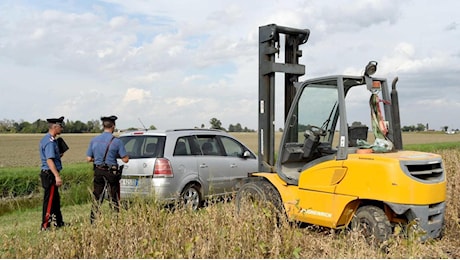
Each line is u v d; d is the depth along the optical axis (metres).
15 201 12.87
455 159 12.46
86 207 10.59
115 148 7.84
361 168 6.04
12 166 21.08
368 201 6.23
